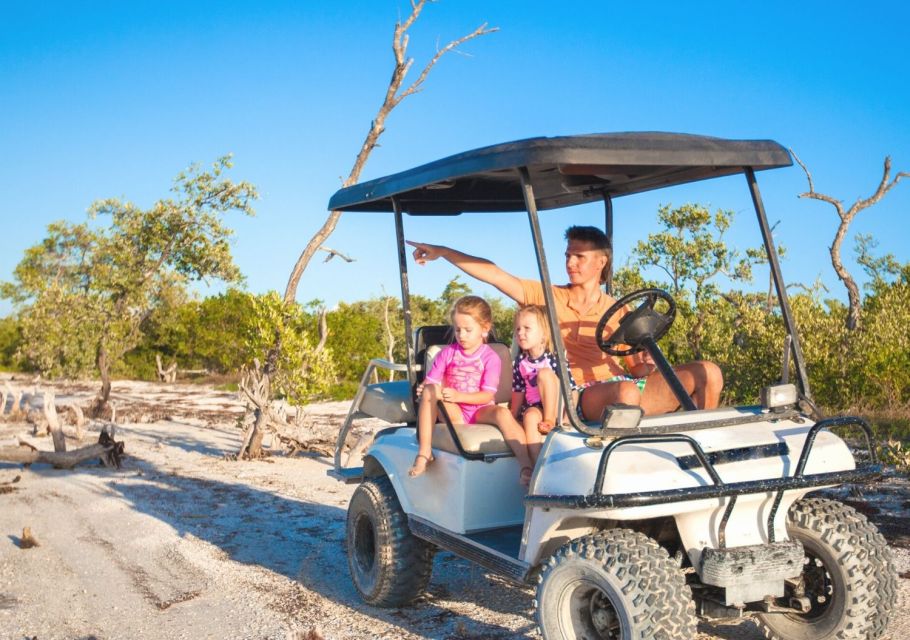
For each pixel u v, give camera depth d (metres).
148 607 5.39
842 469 3.68
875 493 7.93
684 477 3.38
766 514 3.69
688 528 3.55
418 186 4.44
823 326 13.64
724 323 16.44
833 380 13.30
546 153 3.57
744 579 3.50
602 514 3.37
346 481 5.68
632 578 3.33
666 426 3.60
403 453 4.93
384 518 5.01
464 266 4.90
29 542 7.05
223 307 34.12
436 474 4.55
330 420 15.85
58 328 23.67
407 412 5.21
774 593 3.59
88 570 6.32
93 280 23.56
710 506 3.48
